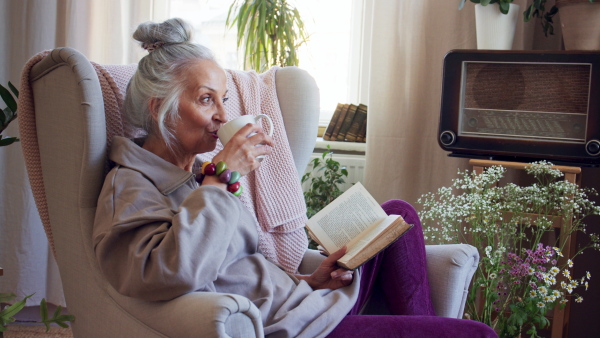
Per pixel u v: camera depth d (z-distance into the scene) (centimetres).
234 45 285
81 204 125
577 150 195
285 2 255
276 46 252
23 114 136
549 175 234
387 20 243
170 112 126
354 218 148
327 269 143
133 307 112
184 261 103
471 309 194
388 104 245
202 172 123
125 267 109
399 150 245
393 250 152
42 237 256
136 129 139
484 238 212
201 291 113
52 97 129
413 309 150
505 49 208
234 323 99
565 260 202
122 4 259
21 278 253
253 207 159
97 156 125
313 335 124
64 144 128
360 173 262
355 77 282
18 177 249
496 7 213
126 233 111
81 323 127
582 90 194
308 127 171
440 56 241
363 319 130
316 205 253
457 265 155
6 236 251
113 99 136
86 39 255
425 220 243
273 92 168
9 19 246
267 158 162
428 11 241
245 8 252
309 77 174
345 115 266
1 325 112
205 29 286
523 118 201
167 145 129
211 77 128
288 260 161
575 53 192
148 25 129
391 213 157
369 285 153
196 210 110
